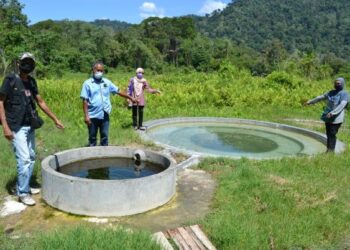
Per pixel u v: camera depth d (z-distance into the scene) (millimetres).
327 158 7762
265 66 70438
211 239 4578
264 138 10188
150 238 4188
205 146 9039
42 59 42406
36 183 6121
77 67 67250
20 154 5281
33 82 5527
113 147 6676
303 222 4996
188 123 11664
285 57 72562
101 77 7211
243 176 6543
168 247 4281
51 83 17828
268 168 7082
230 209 5324
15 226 4812
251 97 16766
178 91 17109
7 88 5086
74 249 3914
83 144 8336
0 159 6832
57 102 14070
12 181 6023
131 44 80250
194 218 5156
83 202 5129
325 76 39281
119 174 6254
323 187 6168
